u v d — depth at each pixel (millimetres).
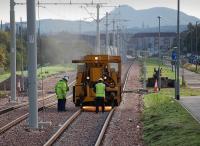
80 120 48344
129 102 69125
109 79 60219
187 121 42688
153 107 59875
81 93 59781
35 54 42906
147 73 150250
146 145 33750
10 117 51625
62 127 41719
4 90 97438
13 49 72562
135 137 37312
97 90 54719
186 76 147625
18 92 89875
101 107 55438
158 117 48125
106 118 49562
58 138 37125
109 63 61188
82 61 60844
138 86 103562
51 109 60531
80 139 36562
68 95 86188
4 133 39656
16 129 41938
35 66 42844
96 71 60094
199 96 77062
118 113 54656
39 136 38125
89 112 56188
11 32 72438
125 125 44344
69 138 37062
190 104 60969
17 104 68188
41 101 73812
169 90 94188
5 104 68562
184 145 31141
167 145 32188
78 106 60375
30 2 42219
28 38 42594
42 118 49938
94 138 37062
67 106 64188
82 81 60188
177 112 50969
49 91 95750
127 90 91938
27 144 34281
